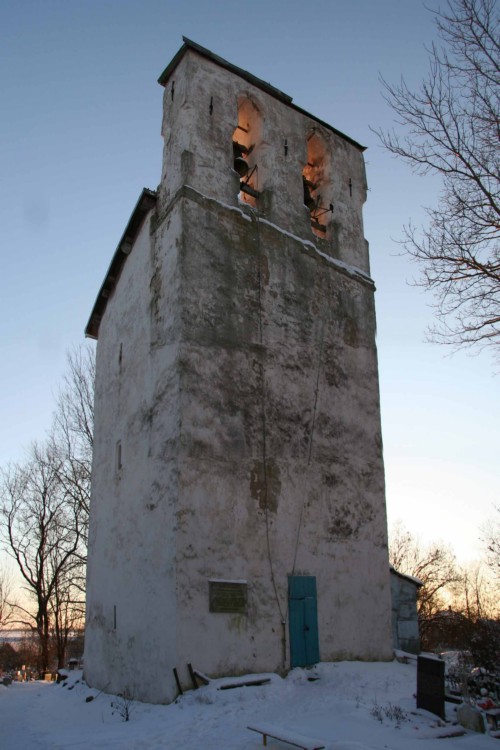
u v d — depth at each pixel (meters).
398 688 11.90
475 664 13.39
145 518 13.26
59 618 33.72
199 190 14.78
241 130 18.14
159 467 13.02
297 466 14.45
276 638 12.73
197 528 12.16
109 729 10.23
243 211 15.53
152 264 15.32
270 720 9.55
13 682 23.16
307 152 18.84
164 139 16.22
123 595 13.80
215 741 8.60
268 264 15.52
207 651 11.57
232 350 14.01
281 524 13.66
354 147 19.81
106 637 14.49
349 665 13.62
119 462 15.62
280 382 14.75
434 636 30.38
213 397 13.29
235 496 12.98
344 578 14.62
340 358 16.53
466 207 10.65
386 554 15.87
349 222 18.55
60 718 12.31
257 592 12.73
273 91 17.58
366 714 9.54
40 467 32.97
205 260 14.23
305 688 11.82
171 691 11.11
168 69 16.61
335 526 14.84
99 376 18.72
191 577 11.80
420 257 10.91
